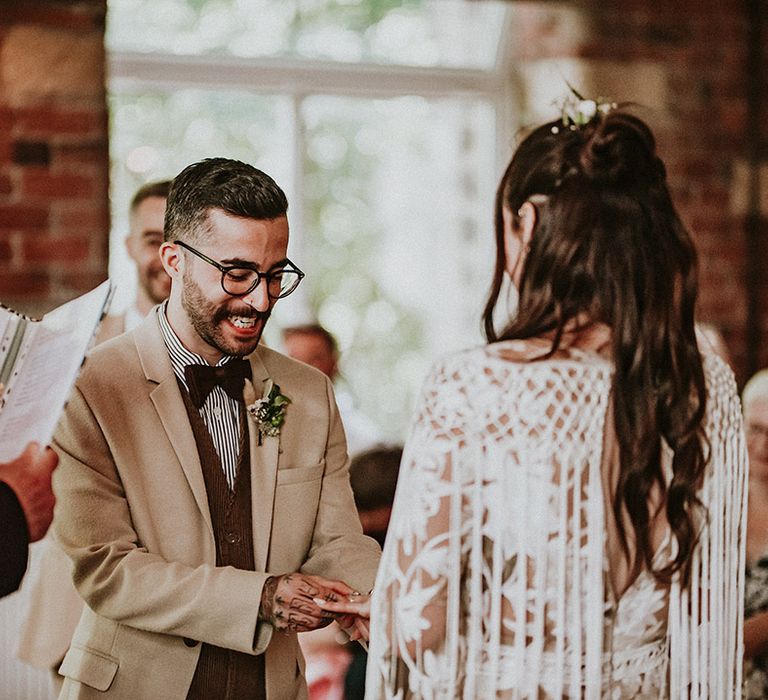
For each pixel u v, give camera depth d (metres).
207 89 5.61
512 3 5.73
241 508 2.40
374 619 1.89
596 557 1.83
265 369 2.52
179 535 2.32
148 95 5.53
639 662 1.91
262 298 2.29
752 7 5.60
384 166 5.97
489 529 1.82
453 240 6.09
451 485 1.81
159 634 2.34
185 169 2.35
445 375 1.87
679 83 5.56
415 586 1.82
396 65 5.85
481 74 5.96
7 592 1.94
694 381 1.88
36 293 4.65
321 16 5.75
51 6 4.61
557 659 1.83
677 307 1.91
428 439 1.84
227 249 2.25
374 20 5.83
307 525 2.45
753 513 3.15
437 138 6.02
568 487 1.82
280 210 2.31
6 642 3.54
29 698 3.55
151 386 2.37
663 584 1.91
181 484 2.33
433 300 6.11
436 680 1.83
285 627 2.24
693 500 1.88
